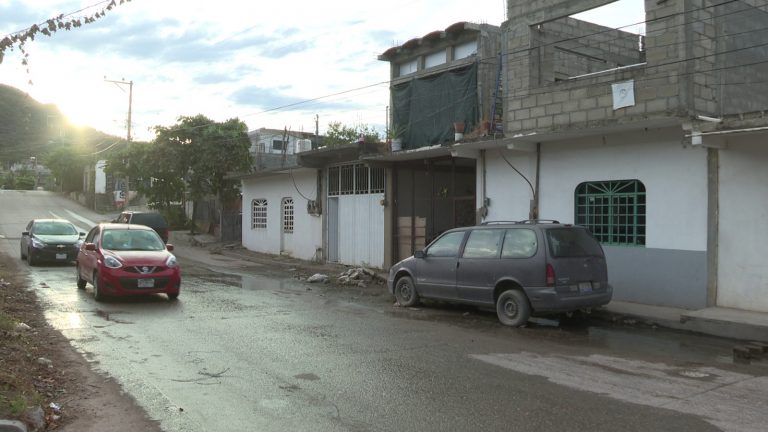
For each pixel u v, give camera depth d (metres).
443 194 18.22
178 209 34.41
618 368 7.04
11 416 4.76
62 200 59.72
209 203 33.09
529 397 5.80
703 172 10.73
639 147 11.66
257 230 25.81
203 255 24.53
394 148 17.48
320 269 19.27
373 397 5.79
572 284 9.48
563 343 8.48
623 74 11.45
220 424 5.05
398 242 18.00
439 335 8.90
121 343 8.07
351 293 13.88
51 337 8.34
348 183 20.00
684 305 10.98
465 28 17.33
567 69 14.73
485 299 10.23
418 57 19.66
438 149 14.81
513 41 13.65
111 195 54.53
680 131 11.02
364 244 19.22
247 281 16.12
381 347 8.00
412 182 18.22
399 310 11.35
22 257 20.45
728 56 11.58
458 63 17.98
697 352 8.05
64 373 6.54
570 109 12.35
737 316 9.58
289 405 5.55
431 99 17.70
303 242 22.44
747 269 10.23
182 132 29.53
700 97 10.85
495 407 5.49
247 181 26.77
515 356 7.57
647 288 11.52
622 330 9.66
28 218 41.31
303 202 22.42
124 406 5.51
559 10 12.70
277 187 24.19
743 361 7.52
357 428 4.96
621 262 11.95
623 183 12.09
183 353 7.54
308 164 20.66
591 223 12.62
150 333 8.77
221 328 9.20
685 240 10.98
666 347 8.35
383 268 18.28
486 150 14.72
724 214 10.48
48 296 12.26
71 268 18.02
